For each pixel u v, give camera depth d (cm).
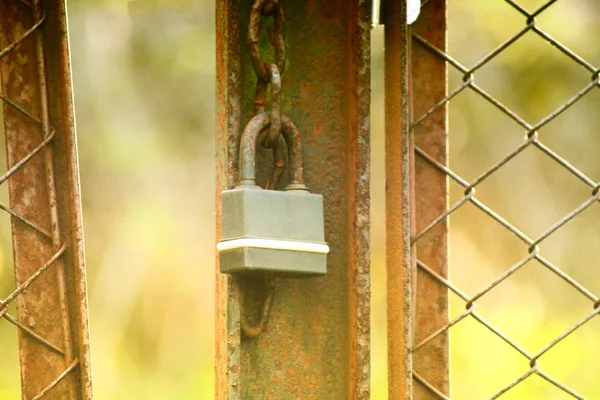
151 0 2653
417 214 667
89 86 2606
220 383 604
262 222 572
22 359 623
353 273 620
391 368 646
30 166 632
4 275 2289
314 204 585
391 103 645
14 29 632
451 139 2714
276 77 595
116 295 2481
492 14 2630
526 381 2264
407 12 634
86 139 2578
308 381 619
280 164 607
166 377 2444
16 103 631
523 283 2598
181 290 2509
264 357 615
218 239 611
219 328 611
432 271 662
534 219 2670
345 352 625
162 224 2558
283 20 604
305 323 623
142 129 2619
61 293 629
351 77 630
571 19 2555
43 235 632
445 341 662
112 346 2431
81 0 2645
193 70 2661
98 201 2547
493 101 679
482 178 670
